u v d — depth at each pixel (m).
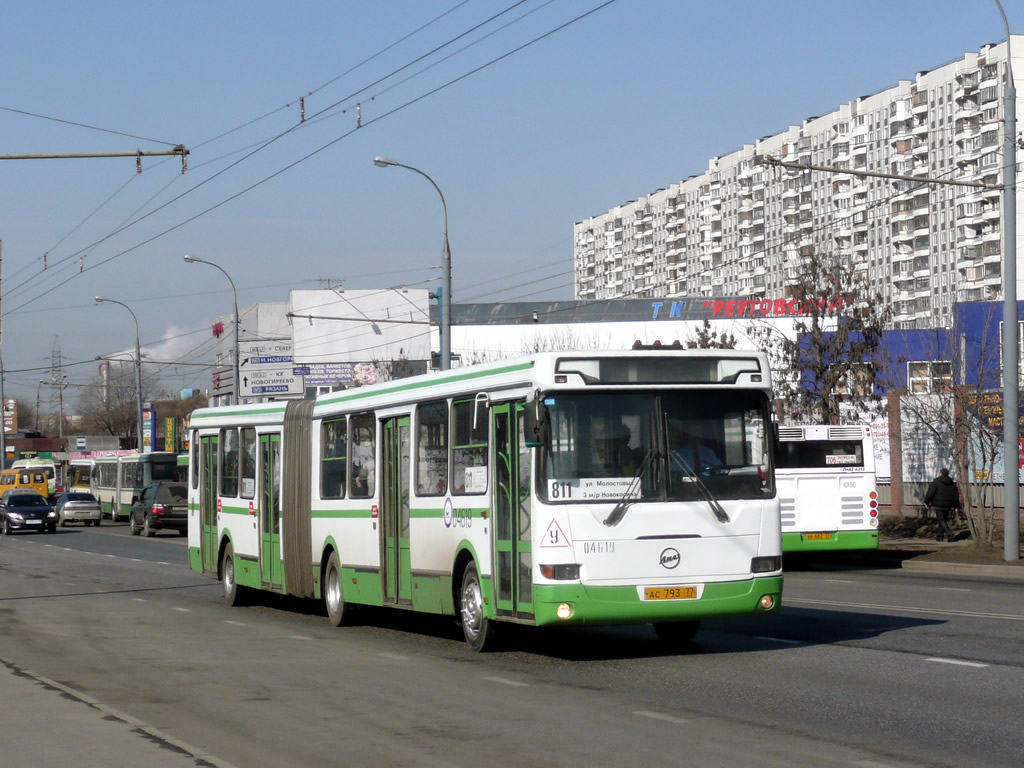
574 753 8.00
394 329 85.06
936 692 9.98
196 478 22.30
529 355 12.18
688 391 12.27
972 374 32.91
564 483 11.85
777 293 141.00
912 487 35.59
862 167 127.75
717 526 12.13
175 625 17.27
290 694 10.74
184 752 7.97
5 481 75.38
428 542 14.29
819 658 12.09
